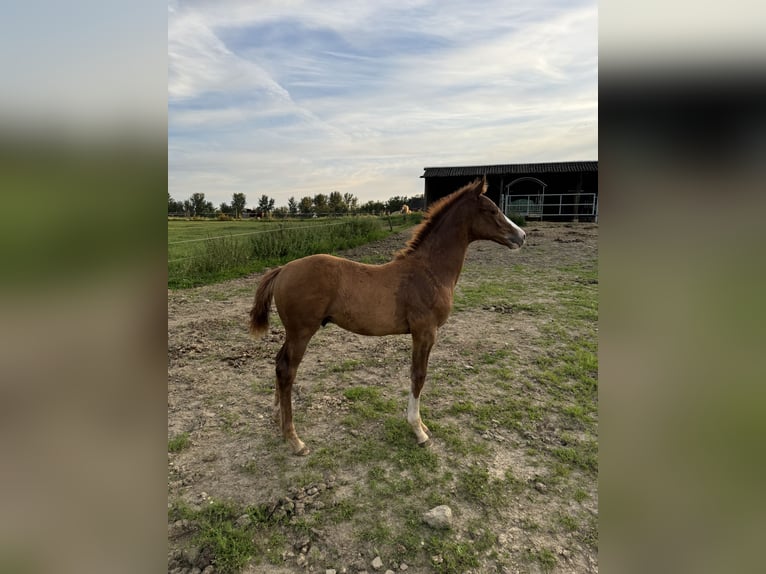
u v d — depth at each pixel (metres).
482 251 12.29
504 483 2.50
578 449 2.84
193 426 3.12
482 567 1.93
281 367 2.82
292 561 1.97
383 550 2.03
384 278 2.89
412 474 2.58
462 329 5.33
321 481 2.51
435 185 23.77
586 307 6.28
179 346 4.74
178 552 2.00
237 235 10.40
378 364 4.29
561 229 17.12
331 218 20.61
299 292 2.71
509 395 3.60
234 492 2.41
